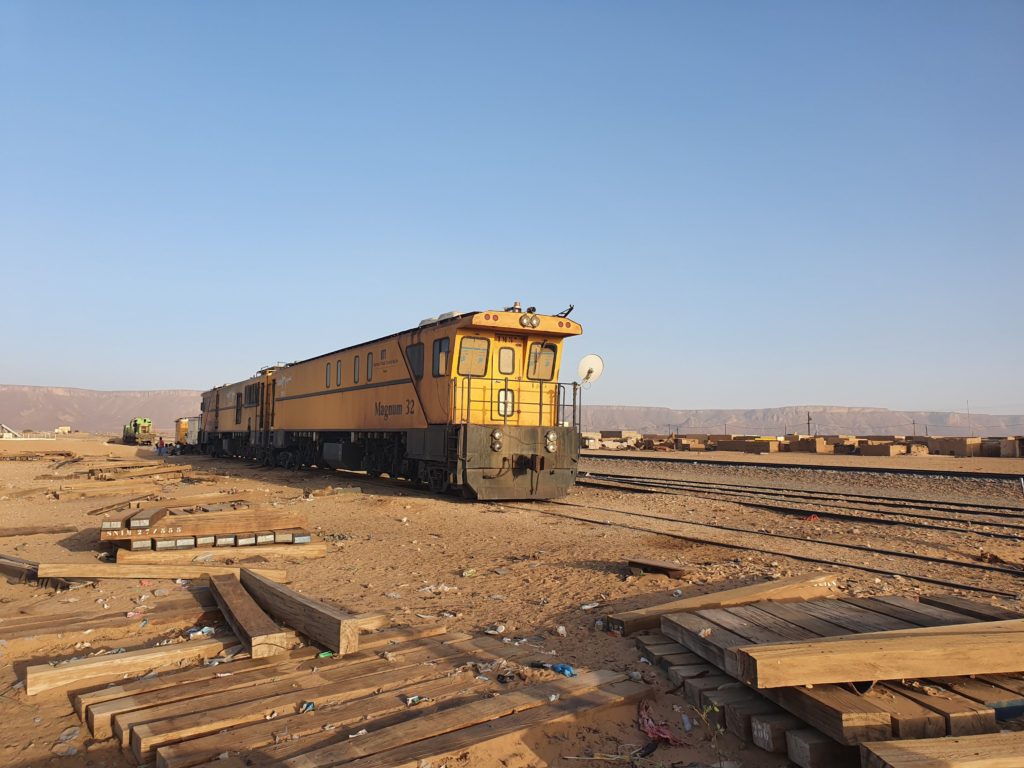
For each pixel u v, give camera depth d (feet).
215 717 14.74
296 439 93.91
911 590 27.30
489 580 29.09
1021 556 34.86
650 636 20.18
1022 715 13.92
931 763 11.11
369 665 18.22
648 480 83.20
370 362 70.74
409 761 12.96
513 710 15.25
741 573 29.60
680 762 13.98
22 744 14.42
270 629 19.25
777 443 172.35
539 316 57.41
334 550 35.45
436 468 58.08
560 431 56.24
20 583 28.14
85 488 64.64
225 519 32.91
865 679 13.73
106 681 17.53
